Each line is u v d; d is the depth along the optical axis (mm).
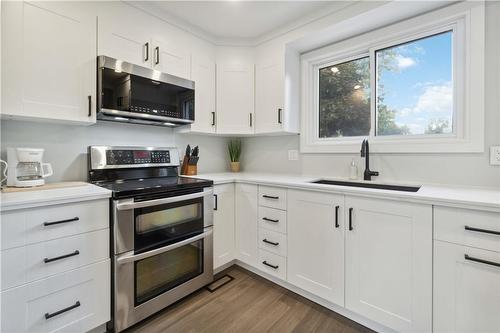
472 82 1575
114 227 1457
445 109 1768
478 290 1167
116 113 1735
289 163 2625
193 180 2027
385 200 1434
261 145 2875
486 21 1531
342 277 1629
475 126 1569
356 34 2111
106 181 1900
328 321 1625
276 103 2377
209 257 2027
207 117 2434
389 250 1427
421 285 1320
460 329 1218
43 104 1473
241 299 1865
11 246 1141
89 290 1388
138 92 1853
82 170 1891
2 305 1124
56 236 1268
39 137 1700
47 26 1480
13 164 1497
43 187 1498
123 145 2125
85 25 1632
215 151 2908
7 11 1347
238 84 2541
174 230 1761
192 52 2289
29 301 1192
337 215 1644
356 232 1558
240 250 2277
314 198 1761
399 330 1396
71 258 1321
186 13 2070
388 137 2008
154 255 1632
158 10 1998
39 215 1214
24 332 1182
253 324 1594
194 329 1550
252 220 2174
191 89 2223
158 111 1976
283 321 1624
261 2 1914
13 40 1367
